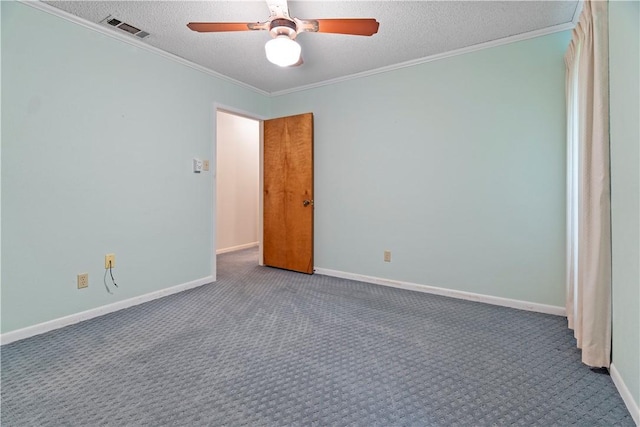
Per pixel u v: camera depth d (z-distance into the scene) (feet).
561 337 7.04
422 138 10.16
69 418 4.48
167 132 9.78
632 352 4.58
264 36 8.63
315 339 6.98
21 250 6.90
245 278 11.92
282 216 13.15
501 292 9.06
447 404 4.83
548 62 8.27
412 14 7.52
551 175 8.32
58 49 7.36
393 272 10.88
